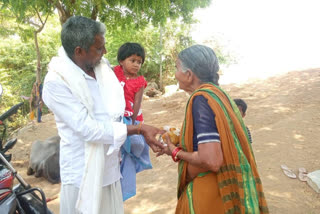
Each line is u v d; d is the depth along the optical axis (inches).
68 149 69.7
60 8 193.9
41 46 541.0
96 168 67.4
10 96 446.9
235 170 61.2
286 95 306.0
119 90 73.9
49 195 162.6
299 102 276.8
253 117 257.3
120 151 83.2
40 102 291.3
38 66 276.2
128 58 85.7
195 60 65.5
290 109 263.6
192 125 64.5
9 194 84.7
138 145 84.7
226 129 60.9
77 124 63.6
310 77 356.8
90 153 67.4
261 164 167.8
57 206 148.4
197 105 62.6
